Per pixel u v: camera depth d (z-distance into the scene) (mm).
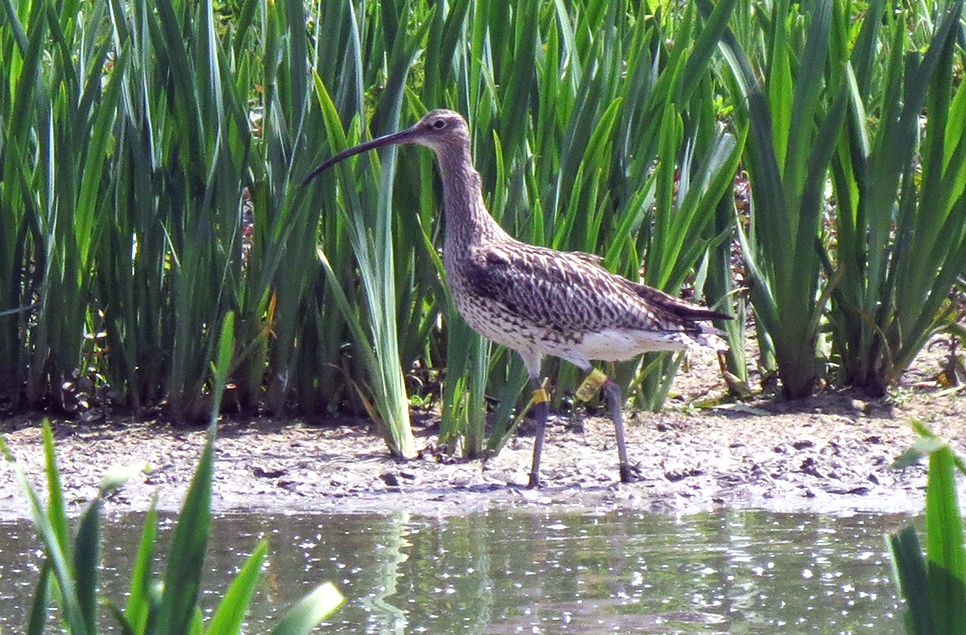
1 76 12500
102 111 12078
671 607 7434
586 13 13008
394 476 10836
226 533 9250
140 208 12391
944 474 4676
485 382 11703
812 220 12570
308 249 12320
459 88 12367
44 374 12789
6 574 8258
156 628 4734
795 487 10469
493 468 11250
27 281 12805
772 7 13570
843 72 12203
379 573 8172
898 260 12875
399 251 12570
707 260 13219
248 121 12266
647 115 12391
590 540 8953
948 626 4785
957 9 12047
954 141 12406
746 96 12586
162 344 12859
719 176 12047
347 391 12945
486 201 12484
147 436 12211
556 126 12516
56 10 12859
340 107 12000
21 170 12156
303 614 4562
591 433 12352
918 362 14438
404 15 11969
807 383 13219
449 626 7129
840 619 7191
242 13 12648
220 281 12570
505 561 8438
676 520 9531
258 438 12227
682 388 14039
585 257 11578
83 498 10375
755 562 8336
